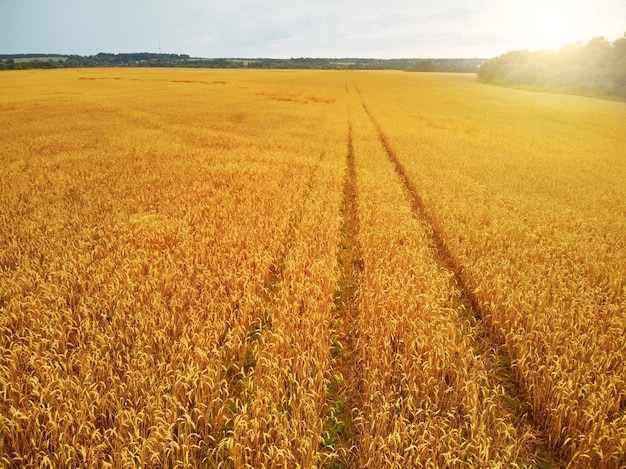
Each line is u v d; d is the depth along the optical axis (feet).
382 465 15.38
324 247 33.63
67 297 24.68
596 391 18.35
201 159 65.46
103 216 38.93
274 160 65.62
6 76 272.10
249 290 25.72
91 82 230.27
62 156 64.44
